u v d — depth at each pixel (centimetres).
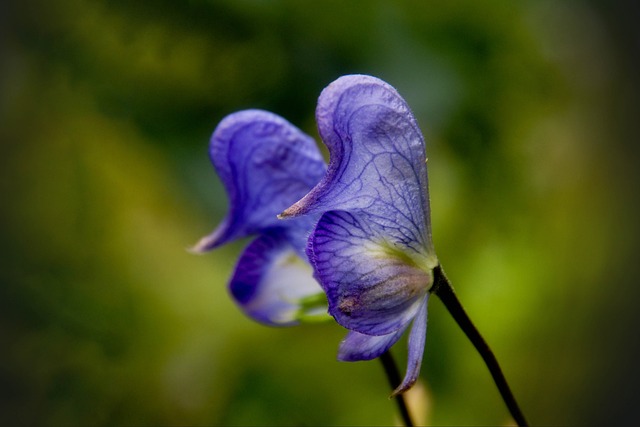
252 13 33
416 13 34
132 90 34
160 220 37
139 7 34
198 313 37
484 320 36
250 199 27
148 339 37
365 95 25
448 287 25
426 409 30
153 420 37
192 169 34
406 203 25
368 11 33
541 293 37
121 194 37
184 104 34
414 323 25
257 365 37
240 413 37
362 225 25
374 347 25
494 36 34
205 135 34
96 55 35
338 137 24
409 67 34
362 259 25
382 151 25
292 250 27
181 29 34
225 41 34
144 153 36
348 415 36
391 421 36
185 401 37
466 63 34
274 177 27
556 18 37
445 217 35
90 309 37
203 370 37
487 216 35
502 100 34
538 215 36
